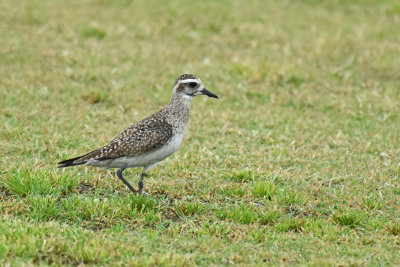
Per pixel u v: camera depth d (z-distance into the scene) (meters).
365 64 21.72
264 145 15.37
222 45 23.56
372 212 11.56
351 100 18.86
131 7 27.09
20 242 9.24
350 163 14.23
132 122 16.39
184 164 13.48
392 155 14.82
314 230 10.66
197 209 11.19
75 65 20.48
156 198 11.80
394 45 23.72
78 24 24.56
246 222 10.95
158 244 9.89
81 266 8.93
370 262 9.56
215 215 11.16
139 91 18.80
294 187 12.65
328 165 14.05
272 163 14.01
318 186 12.68
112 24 24.72
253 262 9.42
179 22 25.44
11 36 22.41
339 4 28.75
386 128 16.77
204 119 16.83
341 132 16.12
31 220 10.23
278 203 11.70
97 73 19.75
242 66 20.80
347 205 11.88
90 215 10.67
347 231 10.76
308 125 16.80
